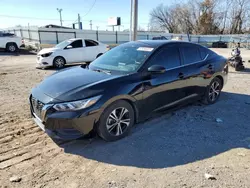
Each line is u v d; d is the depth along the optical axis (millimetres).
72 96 2943
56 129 2932
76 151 3059
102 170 2654
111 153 3012
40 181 2445
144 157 2920
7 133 3518
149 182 2428
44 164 2758
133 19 9336
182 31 55125
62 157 2914
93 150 3086
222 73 5133
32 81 7480
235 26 49938
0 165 2709
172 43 4191
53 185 2387
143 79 3486
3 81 7438
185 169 2660
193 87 4438
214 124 3967
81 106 2898
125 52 4117
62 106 2891
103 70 3756
